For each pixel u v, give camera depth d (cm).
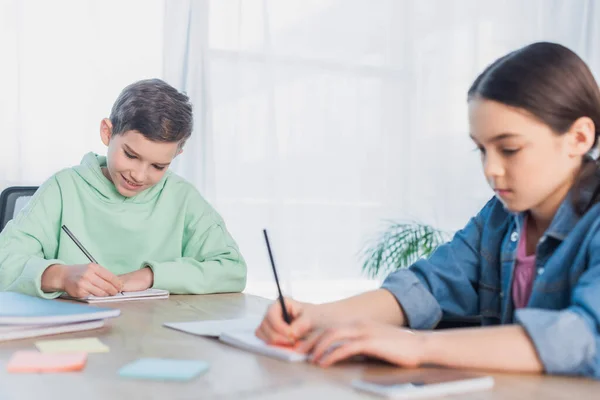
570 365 72
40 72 281
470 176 377
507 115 85
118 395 64
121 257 168
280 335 86
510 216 115
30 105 280
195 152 312
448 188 374
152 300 137
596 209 91
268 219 331
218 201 322
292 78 342
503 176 88
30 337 93
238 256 165
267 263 330
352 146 355
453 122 375
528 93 84
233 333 93
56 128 284
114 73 295
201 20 313
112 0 294
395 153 364
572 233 92
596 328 74
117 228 166
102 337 94
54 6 283
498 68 88
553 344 73
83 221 165
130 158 157
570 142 88
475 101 89
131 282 144
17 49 277
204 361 79
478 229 121
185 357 81
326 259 349
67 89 286
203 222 172
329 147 350
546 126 85
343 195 353
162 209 171
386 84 363
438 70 373
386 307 107
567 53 89
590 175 91
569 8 394
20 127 278
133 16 298
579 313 75
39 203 162
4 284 140
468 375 71
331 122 351
